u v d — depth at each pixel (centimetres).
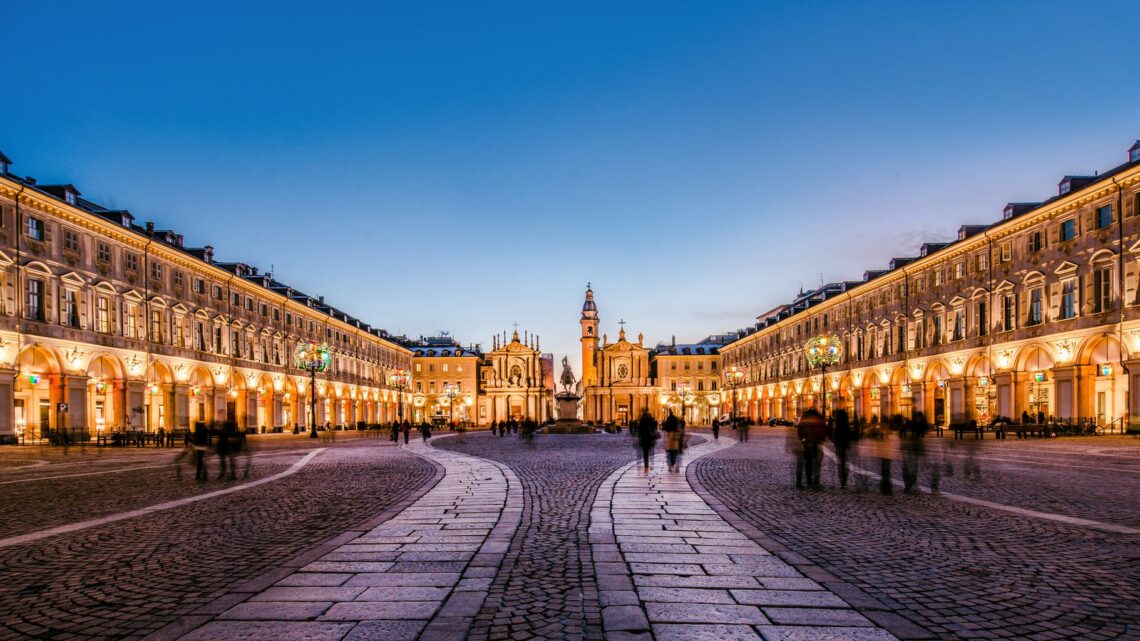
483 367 15525
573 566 955
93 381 5325
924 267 6762
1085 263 4781
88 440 4816
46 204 4853
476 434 8050
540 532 1210
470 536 1171
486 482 2062
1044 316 5181
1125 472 2280
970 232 6228
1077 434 4572
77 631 718
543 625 707
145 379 5906
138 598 831
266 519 1396
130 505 1630
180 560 1030
